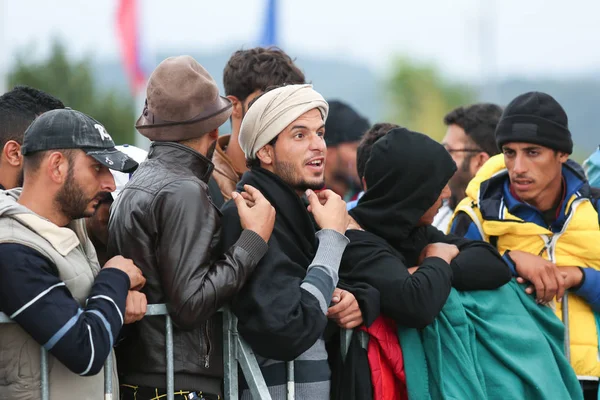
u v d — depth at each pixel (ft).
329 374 33.24
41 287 26.66
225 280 29.17
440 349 33.86
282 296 30.17
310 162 32.60
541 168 37.78
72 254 28.45
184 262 28.96
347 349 33.60
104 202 34.50
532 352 35.70
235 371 31.60
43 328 26.40
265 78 41.88
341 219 32.53
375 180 35.78
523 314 36.35
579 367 37.73
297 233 32.42
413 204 35.17
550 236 38.29
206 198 30.12
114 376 29.63
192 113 30.91
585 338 37.88
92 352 26.76
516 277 37.45
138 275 28.96
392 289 32.91
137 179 30.63
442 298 33.30
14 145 34.58
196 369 30.55
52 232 27.73
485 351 35.27
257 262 30.09
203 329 30.96
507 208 39.01
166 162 30.78
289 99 32.50
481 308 35.50
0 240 26.94
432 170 35.14
